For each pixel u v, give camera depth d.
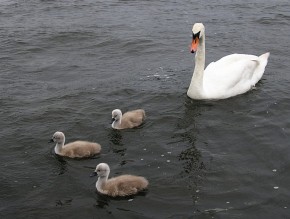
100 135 14.20
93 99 16.66
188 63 20.59
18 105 16.33
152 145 13.54
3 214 10.78
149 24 26.59
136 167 12.48
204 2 30.86
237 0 31.14
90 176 11.50
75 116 15.37
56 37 24.56
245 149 13.23
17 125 14.82
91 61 21.27
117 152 13.26
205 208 10.83
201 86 16.19
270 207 10.80
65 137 14.14
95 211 10.86
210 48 22.83
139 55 21.91
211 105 16.03
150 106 16.00
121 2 31.22
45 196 11.43
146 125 14.72
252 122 14.74
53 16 28.30
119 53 22.25
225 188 11.52
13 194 11.50
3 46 23.31
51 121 15.07
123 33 25.06
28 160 12.96
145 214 10.70
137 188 11.38
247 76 17.16
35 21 27.34
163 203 11.05
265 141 13.57
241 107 15.84
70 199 11.31
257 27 25.69
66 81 18.83
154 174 12.14
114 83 18.25
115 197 11.30
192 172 12.19
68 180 12.04
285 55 21.41
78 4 30.86
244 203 10.97
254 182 11.71
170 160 12.75
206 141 13.70
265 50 22.28
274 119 14.89
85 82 18.56
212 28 25.70
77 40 24.14
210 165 12.48
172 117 15.19
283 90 17.09
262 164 12.48
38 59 21.64
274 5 29.81
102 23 26.84
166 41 23.78
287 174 11.99
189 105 16.05
